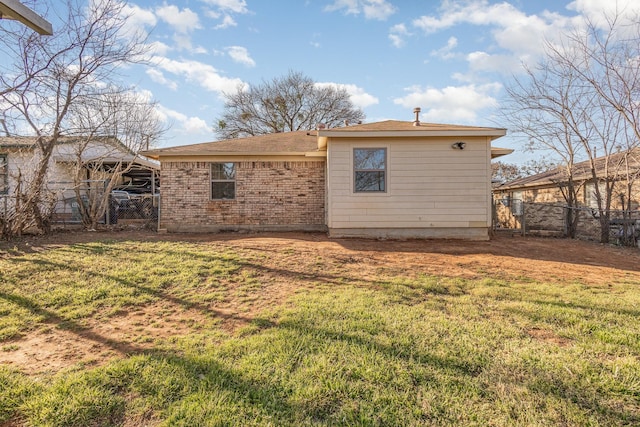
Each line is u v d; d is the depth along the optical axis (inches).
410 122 473.1
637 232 398.3
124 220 537.0
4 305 168.9
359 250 320.2
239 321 157.4
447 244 361.7
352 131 376.2
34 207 366.3
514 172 1238.3
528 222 596.4
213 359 117.6
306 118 1299.2
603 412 92.1
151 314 165.6
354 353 122.5
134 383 103.1
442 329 143.9
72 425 85.7
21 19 119.0
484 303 180.1
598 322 152.4
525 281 227.3
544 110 459.2
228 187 469.4
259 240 364.5
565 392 100.7
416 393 99.7
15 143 462.6
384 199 389.7
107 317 160.9
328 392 99.4
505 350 125.6
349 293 195.3
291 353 122.1
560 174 618.8
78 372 110.0
